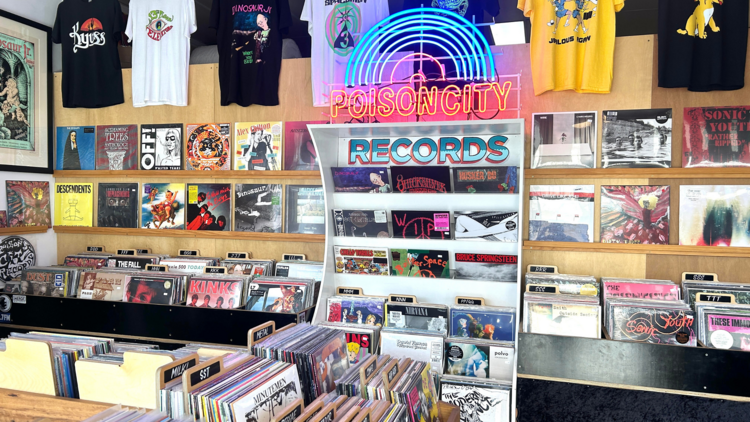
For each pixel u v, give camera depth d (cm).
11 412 161
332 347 191
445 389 286
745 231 321
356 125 312
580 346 287
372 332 309
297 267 385
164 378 141
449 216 326
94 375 163
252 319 343
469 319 318
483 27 632
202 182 424
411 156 345
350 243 355
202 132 421
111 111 444
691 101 328
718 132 324
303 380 173
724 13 312
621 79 337
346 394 172
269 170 403
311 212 399
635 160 335
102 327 373
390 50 382
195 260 400
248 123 411
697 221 329
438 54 376
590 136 341
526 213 354
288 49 432
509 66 354
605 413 285
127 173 434
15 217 421
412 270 339
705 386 272
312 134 323
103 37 434
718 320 279
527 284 324
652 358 278
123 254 431
